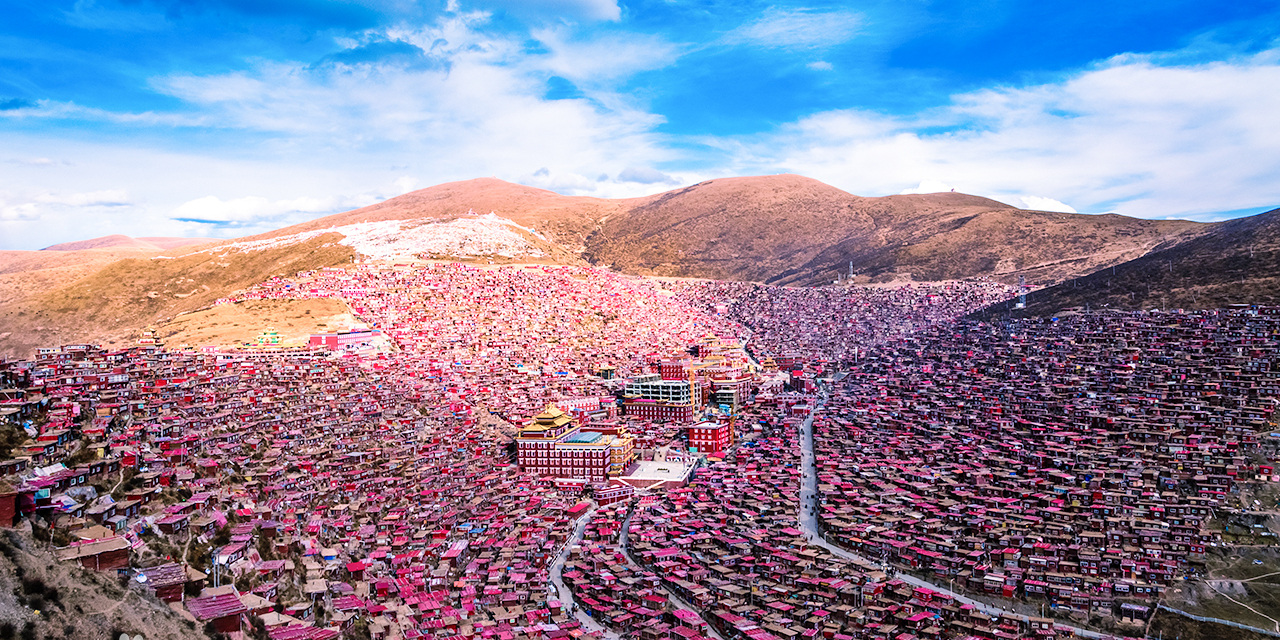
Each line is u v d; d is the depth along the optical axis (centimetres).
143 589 16925
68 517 19338
